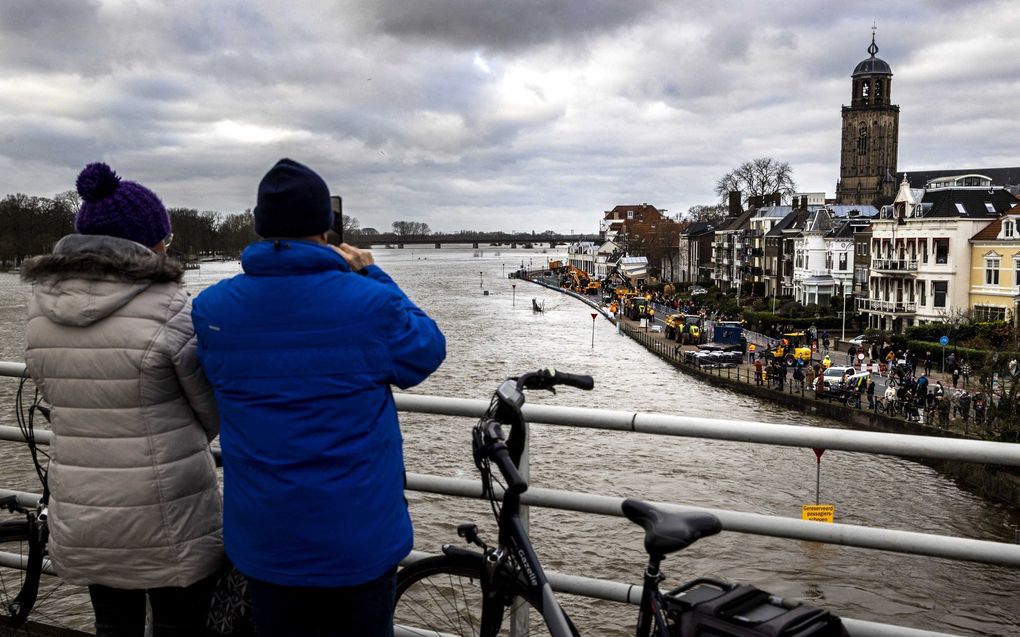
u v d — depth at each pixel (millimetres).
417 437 28594
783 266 98500
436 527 15875
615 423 3166
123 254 2771
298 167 2592
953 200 64688
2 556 4113
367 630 2582
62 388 2838
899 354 55125
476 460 2707
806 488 27578
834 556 18016
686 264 155000
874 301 72312
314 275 2557
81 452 2850
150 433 2830
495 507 2725
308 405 2455
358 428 2477
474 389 50906
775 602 2279
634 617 12164
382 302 2531
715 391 53938
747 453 31297
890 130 150625
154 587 2939
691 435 3088
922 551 2928
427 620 3059
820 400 45406
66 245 2812
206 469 2979
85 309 2713
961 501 26625
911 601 16125
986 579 17078
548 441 31844
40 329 2832
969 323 54375
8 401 38500
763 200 131625
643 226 183750
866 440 2904
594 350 74188
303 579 2451
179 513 2895
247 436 2496
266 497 2447
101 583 2971
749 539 18625
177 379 2848
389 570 2551
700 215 180875
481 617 2770
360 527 2455
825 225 87500
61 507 2904
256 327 2514
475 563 2779
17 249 152875
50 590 4164
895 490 27594
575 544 17969
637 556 17391
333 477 2439
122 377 2773
